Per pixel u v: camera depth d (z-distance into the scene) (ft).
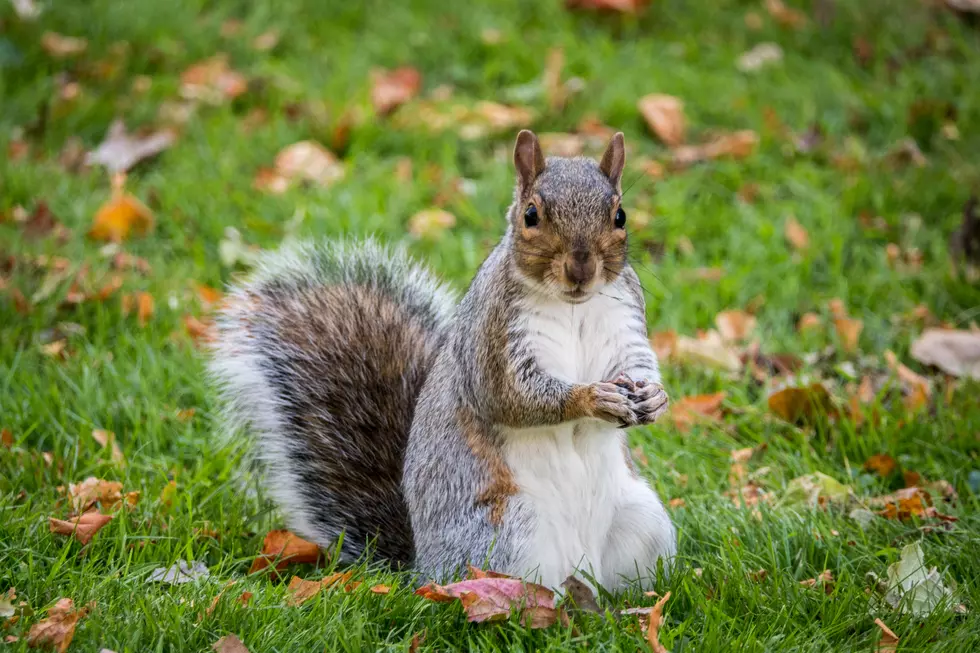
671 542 24.20
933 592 23.38
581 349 23.76
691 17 51.24
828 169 42.80
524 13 51.52
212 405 30.45
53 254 36.73
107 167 42.32
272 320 28.19
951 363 32.65
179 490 27.45
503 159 42.78
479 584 21.95
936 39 49.88
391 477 26.37
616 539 24.17
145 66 47.78
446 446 24.09
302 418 27.02
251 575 23.73
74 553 24.38
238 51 48.73
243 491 27.25
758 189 41.22
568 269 22.09
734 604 23.20
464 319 24.41
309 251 30.01
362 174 42.01
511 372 23.09
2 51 47.01
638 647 21.17
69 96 45.01
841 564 24.63
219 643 20.68
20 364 31.65
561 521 23.47
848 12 50.98
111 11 49.85
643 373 23.65
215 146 42.98
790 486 27.53
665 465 28.68
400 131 44.34
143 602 21.61
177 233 38.52
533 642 21.62
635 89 46.26
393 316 28.35
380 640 21.66
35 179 40.40
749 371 32.83
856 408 30.50
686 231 39.01
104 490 26.53
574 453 23.62
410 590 23.02
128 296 34.63
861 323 34.19
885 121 45.16
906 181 41.34
